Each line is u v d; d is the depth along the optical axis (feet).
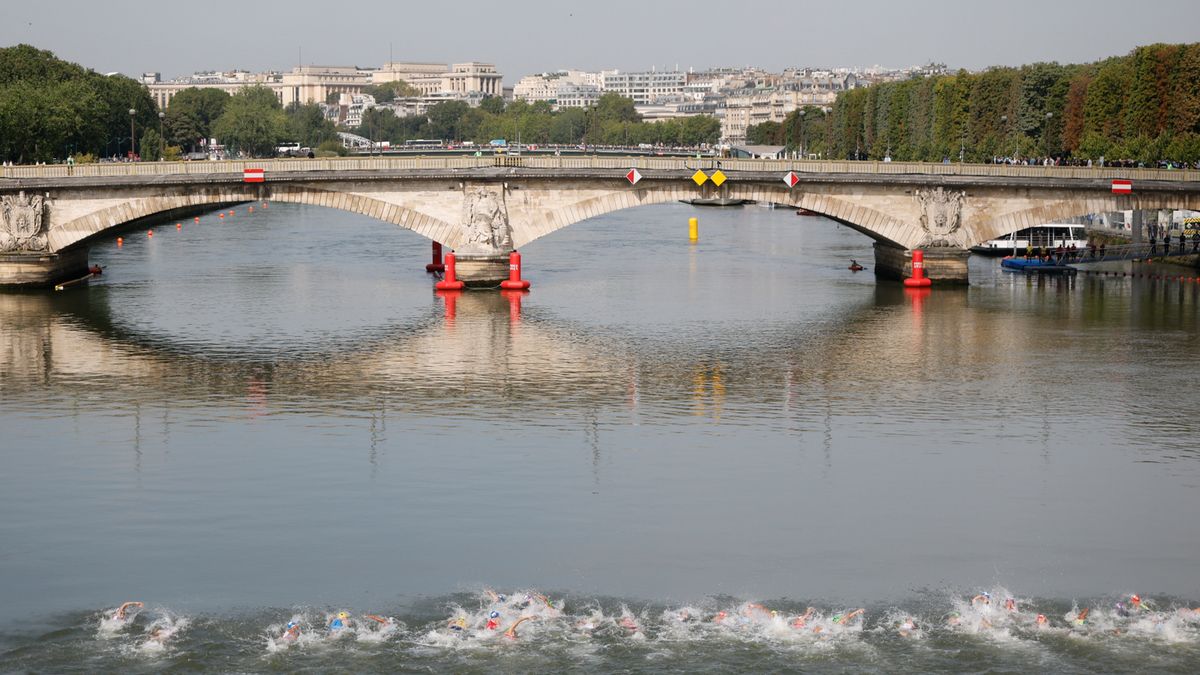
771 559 315.78
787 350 548.31
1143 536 330.75
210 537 329.31
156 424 429.38
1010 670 259.19
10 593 295.89
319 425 427.33
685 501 354.33
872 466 384.27
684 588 299.38
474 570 309.22
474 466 383.45
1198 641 270.67
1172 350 549.13
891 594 296.51
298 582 302.25
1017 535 331.36
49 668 260.83
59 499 356.18
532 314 638.53
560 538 328.29
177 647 269.44
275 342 564.30
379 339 570.87
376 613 286.05
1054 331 593.83
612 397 463.83
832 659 263.90
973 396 466.29
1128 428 424.87
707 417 437.17
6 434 417.69
